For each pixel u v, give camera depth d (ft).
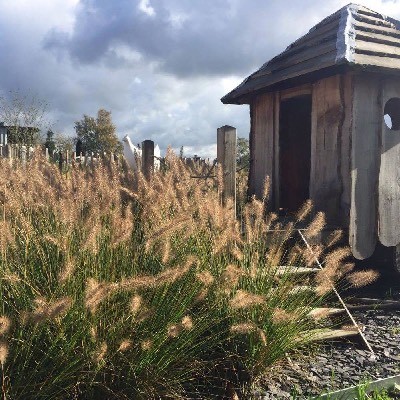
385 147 20.85
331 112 20.80
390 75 20.74
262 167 25.08
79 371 9.62
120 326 10.00
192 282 11.56
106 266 10.93
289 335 12.07
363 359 13.25
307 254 13.76
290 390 11.39
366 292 20.16
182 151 27.40
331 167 20.79
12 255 11.05
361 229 20.26
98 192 13.25
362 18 22.00
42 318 8.19
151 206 12.90
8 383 8.95
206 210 13.25
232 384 11.37
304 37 23.63
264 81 23.73
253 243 13.75
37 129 60.39
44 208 12.76
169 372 10.63
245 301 10.23
